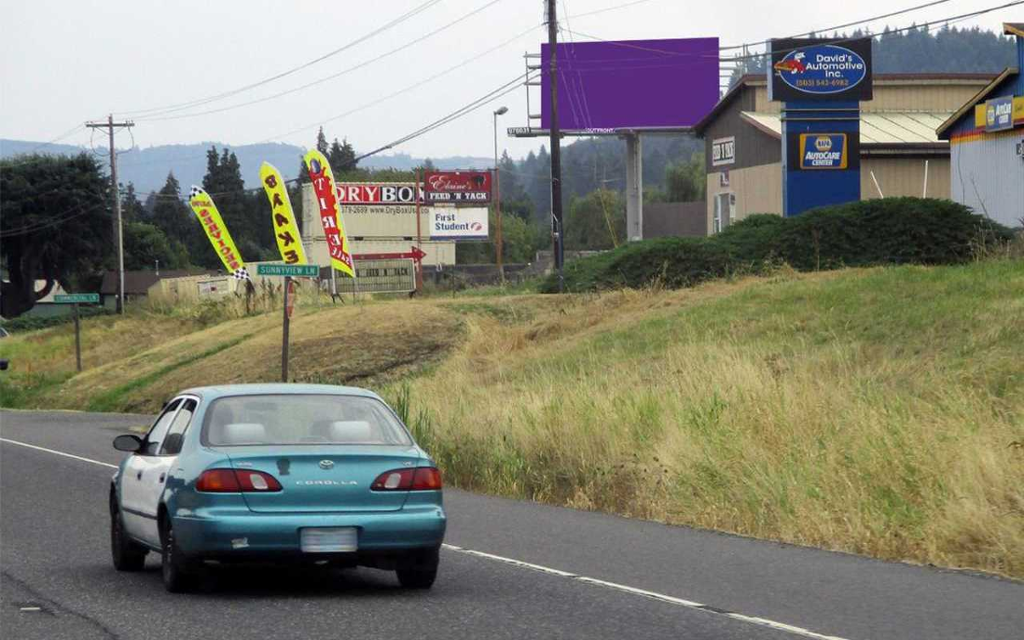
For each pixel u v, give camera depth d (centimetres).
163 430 1488
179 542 1289
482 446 2559
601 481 2197
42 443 3778
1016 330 2969
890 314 3434
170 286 11575
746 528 1814
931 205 5034
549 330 4691
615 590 1366
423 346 5094
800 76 6269
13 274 14425
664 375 3061
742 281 4672
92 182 14325
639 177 10825
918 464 1748
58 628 1181
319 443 1338
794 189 6288
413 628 1174
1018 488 1617
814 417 2133
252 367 5369
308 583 1438
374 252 13988
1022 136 5584
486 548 1686
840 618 1197
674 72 10625
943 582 1380
